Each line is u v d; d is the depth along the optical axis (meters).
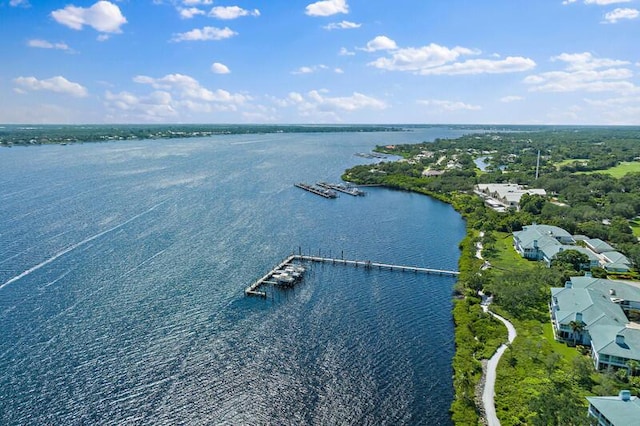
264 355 92.88
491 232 184.75
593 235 169.50
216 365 88.88
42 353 91.56
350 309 115.00
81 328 101.31
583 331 95.19
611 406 68.06
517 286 119.00
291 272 135.50
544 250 148.38
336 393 81.25
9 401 77.56
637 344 85.50
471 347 94.12
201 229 179.00
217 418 74.56
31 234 165.50
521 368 87.06
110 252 149.38
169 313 109.44
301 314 111.62
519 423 72.00
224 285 126.94
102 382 82.94
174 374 85.75
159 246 157.00
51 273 130.75
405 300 120.94
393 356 93.31
